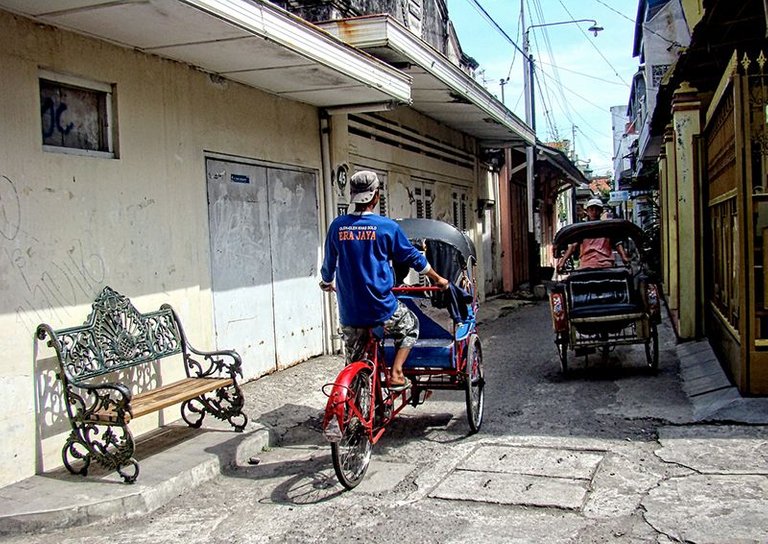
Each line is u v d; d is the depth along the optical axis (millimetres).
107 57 6055
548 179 29172
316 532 4355
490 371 9266
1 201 5012
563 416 6715
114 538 4395
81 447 5516
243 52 6598
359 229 5262
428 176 14445
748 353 6367
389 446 6051
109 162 6023
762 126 6398
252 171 8312
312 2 10242
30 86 5285
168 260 6734
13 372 5055
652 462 5219
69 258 5574
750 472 4852
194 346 7090
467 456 5652
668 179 12484
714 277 8531
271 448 6199
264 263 8547
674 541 3924
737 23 8078
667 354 9312
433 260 6844
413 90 11430
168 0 5035
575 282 8750
